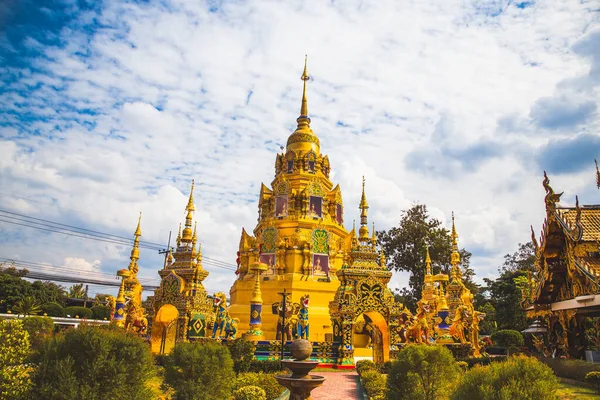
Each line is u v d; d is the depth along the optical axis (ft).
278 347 97.96
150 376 45.70
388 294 98.37
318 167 160.97
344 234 154.30
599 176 80.43
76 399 38.68
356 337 123.95
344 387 74.18
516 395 34.17
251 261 143.84
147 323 116.16
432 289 144.66
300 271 135.23
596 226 79.20
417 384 48.60
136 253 127.95
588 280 73.97
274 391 61.46
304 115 169.99
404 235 225.97
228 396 55.36
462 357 100.94
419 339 104.06
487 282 218.38
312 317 123.54
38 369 40.27
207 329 102.94
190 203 110.42
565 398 60.34
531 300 92.99
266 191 160.25
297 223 142.20
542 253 86.69
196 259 107.45
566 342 84.89
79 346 42.29
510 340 148.36
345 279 99.66
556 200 83.15
